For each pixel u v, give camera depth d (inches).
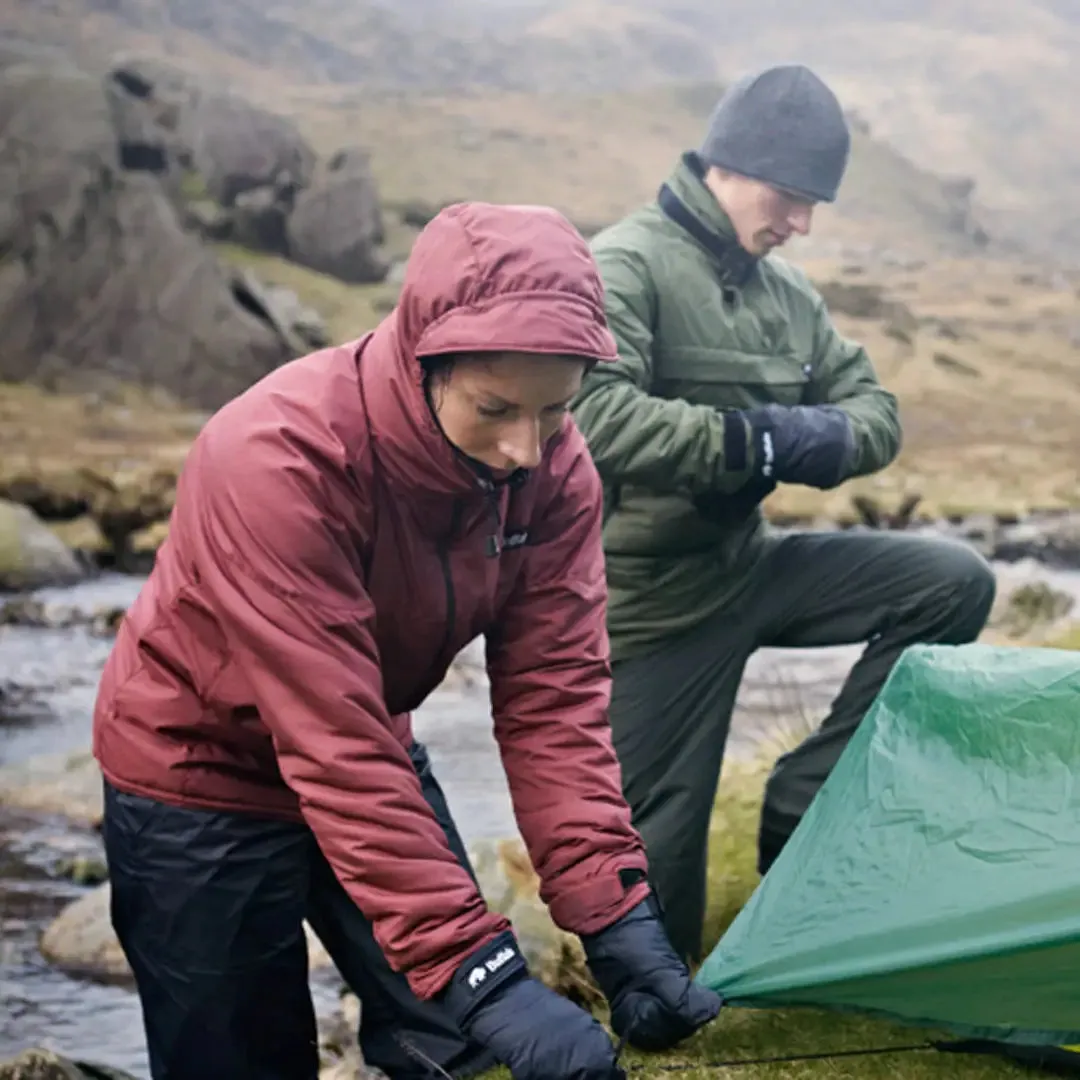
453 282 72.4
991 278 1019.9
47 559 440.8
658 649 122.5
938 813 90.3
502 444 75.8
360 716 77.6
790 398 122.8
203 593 82.8
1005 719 90.2
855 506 525.3
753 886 140.9
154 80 964.6
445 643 86.7
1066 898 82.4
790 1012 104.3
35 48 903.1
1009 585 409.1
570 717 87.7
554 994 75.5
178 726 87.0
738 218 118.3
